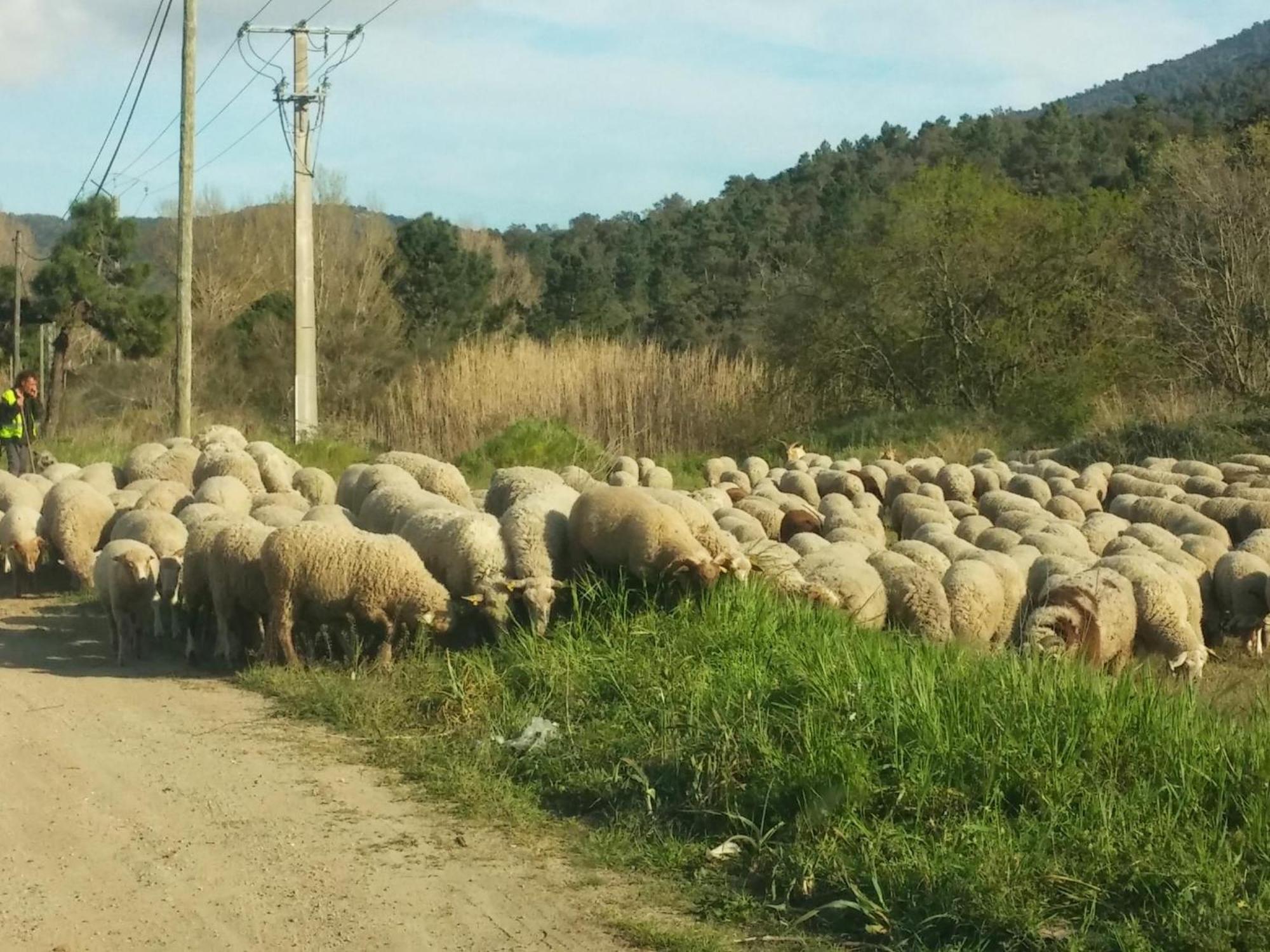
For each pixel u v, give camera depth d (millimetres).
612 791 7348
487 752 8000
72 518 13641
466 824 6988
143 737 8438
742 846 6613
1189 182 33094
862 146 109188
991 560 12062
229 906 5812
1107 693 7520
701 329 57438
